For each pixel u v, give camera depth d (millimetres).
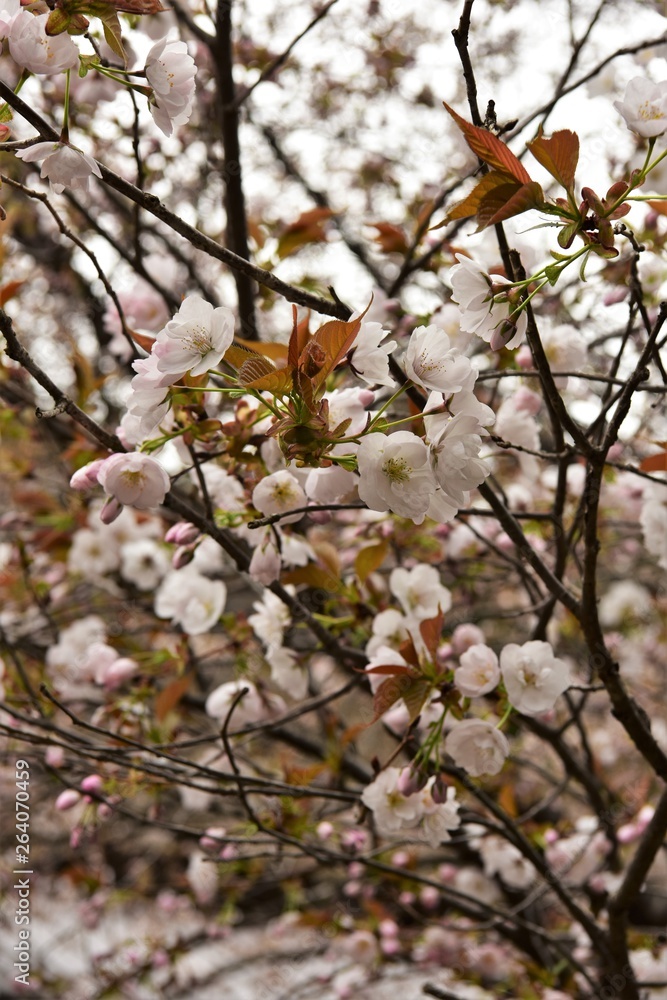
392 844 1594
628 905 1504
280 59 1718
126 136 2039
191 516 1393
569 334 1501
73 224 2365
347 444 1266
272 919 2785
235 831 2008
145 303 1649
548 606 1495
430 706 1385
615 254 1214
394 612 1464
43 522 2068
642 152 1407
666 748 2730
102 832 3004
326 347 1185
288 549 1453
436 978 2283
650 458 1389
